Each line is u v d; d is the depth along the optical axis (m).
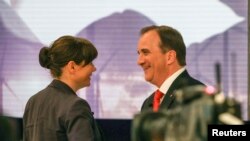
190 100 0.62
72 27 5.66
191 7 5.54
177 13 5.55
